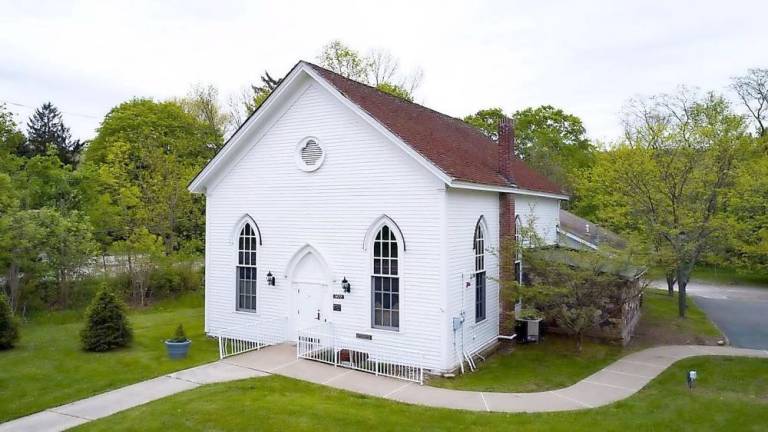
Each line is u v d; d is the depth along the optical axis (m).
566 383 15.59
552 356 18.55
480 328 18.61
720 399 14.04
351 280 17.70
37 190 27.36
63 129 58.94
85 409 12.88
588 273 18.05
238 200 20.19
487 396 14.25
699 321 24.17
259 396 13.50
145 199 31.98
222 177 20.56
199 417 11.93
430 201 16.16
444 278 15.99
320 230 18.30
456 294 16.83
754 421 12.49
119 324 18.62
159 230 32.12
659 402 13.81
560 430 11.83
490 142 28.25
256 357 17.48
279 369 16.16
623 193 25.02
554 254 19.88
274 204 19.31
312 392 14.13
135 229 28.89
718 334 21.84
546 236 25.86
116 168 31.91
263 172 19.55
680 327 22.91
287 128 18.94
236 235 20.42
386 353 16.97
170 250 31.72
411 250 16.50
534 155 50.28
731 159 22.72
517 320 20.42
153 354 17.88
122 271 28.91
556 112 56.06
